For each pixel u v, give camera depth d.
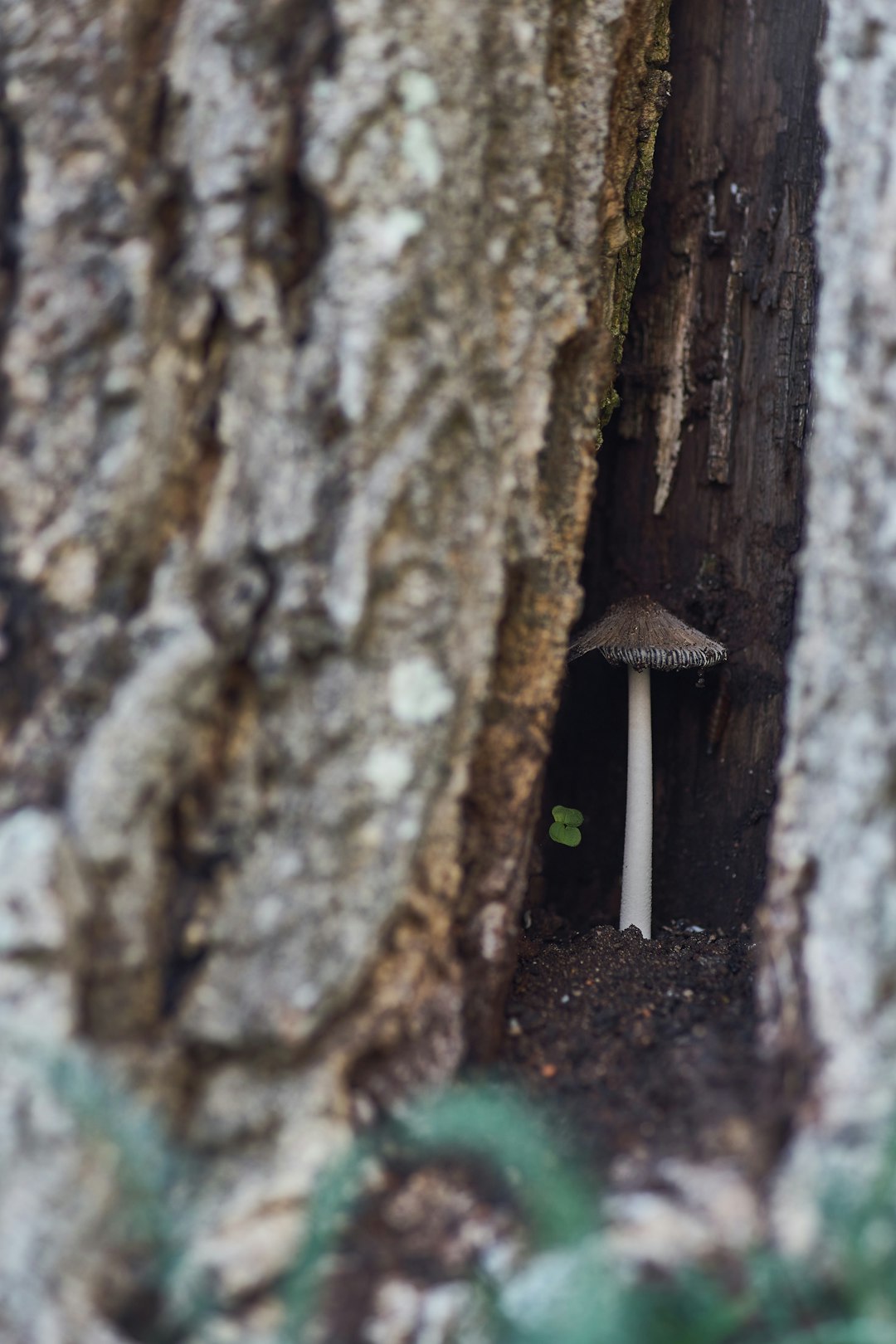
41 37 0.44
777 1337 0.39
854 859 0.42
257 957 0.42
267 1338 0.40
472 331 0.45
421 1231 0.41
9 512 0.43
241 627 0.43
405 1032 0.44
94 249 0.43
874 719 0.42
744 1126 0.42
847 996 0.41
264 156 0.43
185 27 0.44
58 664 0.42
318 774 0.43
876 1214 0.39
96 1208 0.39
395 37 0.43
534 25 0.46
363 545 0.43
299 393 0.43
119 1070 0.41
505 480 0.46
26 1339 0.39
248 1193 0.41
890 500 0.42
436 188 0.44
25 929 0.40
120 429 0.43
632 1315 0.39
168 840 0.42
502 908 0.46
